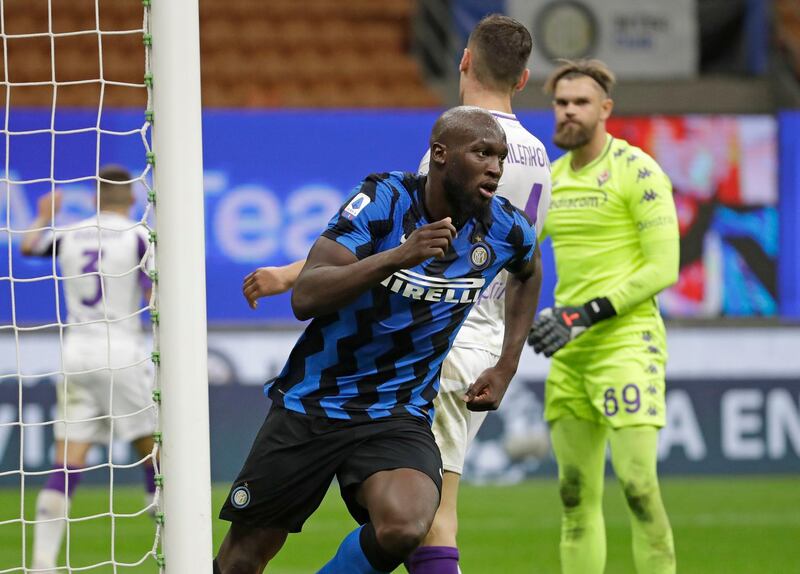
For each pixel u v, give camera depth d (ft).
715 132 140.05
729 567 85.51
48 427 126.82
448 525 51.24
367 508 46.11
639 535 62.44
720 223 139.64
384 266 41.81
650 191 63.77
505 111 54.08
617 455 62.95
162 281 45.19
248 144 134.72
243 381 131.64
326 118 136.05
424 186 45.83
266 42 181.98
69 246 83.41
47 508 76.28
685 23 181.16
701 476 136.05
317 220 135.54
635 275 62.59
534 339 61.87
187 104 45.16
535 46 179.22
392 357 46.32
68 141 129.80
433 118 137.59
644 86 177.58
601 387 63.05
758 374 137.59
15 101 162.81
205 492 45.24
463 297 46.21
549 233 67.72
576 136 64.44
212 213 133.90
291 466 46.88
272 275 51.65
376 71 180.75
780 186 140.15
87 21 175.52
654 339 64.18
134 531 100.07
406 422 46.62
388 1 189.37
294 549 91.66
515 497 120.78
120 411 82.64
